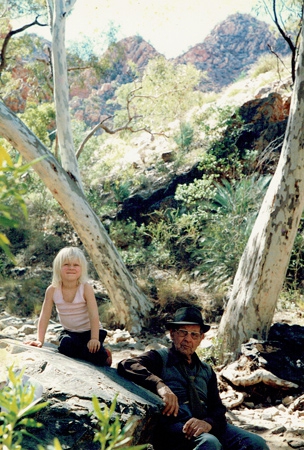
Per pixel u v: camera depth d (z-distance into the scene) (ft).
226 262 43.34
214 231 46.68
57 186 37.27
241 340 29.37
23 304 39.86
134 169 65.41
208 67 242.58
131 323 37.60
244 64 245.04
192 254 49.08
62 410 12.04
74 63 68.64
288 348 27.66
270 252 29.25
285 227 29.07
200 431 13.30
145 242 54.85
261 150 58.59
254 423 22.11
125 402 12.94
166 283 42.37
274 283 29.35
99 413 3.81
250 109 60.95
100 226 38.42
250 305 29.45
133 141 80.28
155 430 14.01
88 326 16.28
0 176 3.27
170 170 61.41
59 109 41.22
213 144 60.34
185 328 14.61
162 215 54.75
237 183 55.06
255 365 26.66
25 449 10.69
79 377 13.78
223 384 26.27
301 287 44.09
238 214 48.08
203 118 67.41
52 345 17.28
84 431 11.73
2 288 41.73
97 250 37.93
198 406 14.06
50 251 51.24
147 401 13.61
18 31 62.13
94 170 67.41
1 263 44.91
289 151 28.96
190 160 61.31
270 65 83.35
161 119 75.31
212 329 36.22
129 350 32.60
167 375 14.49
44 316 16.35
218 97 81.15
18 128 36.27
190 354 14.70
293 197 28.91
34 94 72.23
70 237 54.54
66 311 16.15
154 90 74.79
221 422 14.15
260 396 25.54
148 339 35.88
